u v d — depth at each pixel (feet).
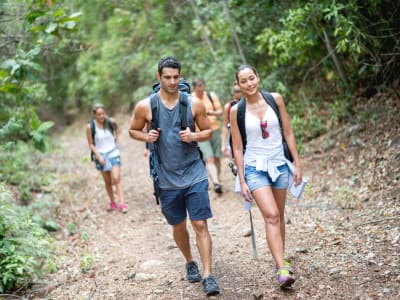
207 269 12.04
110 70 48.44
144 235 18.81
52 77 29.96
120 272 14.80
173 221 12.32
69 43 25.67
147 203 23.86
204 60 34.27
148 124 12.24
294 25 21.71
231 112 11.94
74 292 13.65
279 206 12.32
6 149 20.97
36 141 17.92
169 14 38.29
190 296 12.10
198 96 23.34
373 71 23.99
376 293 10.72
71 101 62.18
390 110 22.08
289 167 12.00
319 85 28.43
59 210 22.53
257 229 17.06
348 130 23.39
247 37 30.12
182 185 11.84
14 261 13.78
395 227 14.14
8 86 17.08
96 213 22.58
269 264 13.56
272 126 11.75
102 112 22.44
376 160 19.60
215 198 22.52
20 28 21.84
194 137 11.53
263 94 11.87
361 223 15.17
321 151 23.71
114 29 44.01
